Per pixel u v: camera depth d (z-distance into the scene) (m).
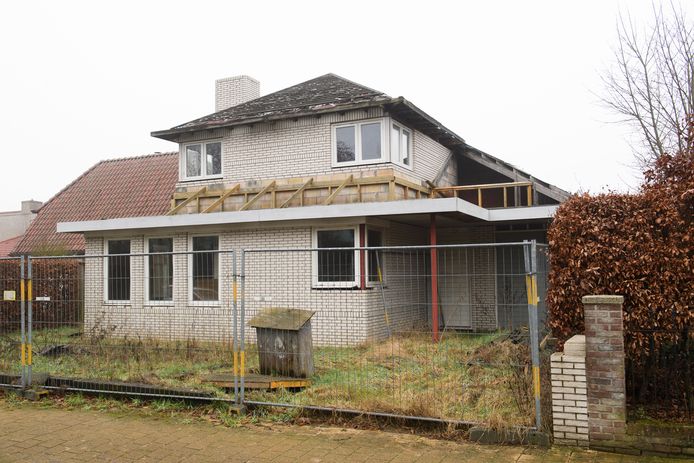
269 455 5.85
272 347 8.41
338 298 12.40
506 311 11.98
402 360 8.88
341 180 13.75
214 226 13.79
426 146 15.64
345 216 12.05
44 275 11.05
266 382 7.77
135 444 6.28
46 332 9.95
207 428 6.77
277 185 14.34
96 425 7.00
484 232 15.59
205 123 15.41
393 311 12.70
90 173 23.36
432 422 6.45
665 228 6.54
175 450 6.07
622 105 13.50
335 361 9.52
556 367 5.98
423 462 5.55
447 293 14.59
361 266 12.29
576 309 6.81
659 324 6.38
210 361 9.91
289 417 6.93
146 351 9.98
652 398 6.43
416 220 13.72
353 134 14.04
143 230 14.48
